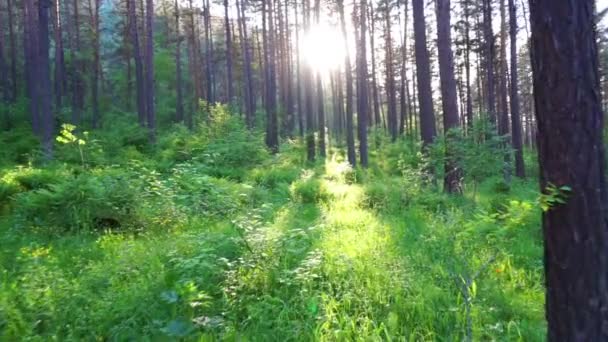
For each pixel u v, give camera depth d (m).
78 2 40.41
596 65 2.98
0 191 8.98
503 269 5.41
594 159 2.92
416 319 4.23
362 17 20.34
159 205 8.27
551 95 2.96
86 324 4.05
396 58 40.56
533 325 4.14
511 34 18.55
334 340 3.89
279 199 10.91
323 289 4.81
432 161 9.34
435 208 9.08
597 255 2.93
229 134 18.78
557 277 3.05
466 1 26.14
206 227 7.57
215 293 4.69
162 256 5.74
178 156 17.86
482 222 4.69
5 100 29.80
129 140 20.72
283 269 5.06
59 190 7.91
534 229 6.82
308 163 21.06
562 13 2.90
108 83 40.66
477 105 39.69
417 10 12.34
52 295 4.35
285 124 30.50
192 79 43.09
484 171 7.70
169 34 41.78
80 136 19.75
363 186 11.93
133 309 4.30
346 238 6.64
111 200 8.05
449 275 4.89
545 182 3.05
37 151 14.70
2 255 6.00
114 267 5.23
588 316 2.95
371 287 4.74
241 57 41.88
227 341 3.87
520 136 18.91
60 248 6.50
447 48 11.35
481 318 4.23
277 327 4.06
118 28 39.22
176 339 3.80
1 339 3.72
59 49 30.61
